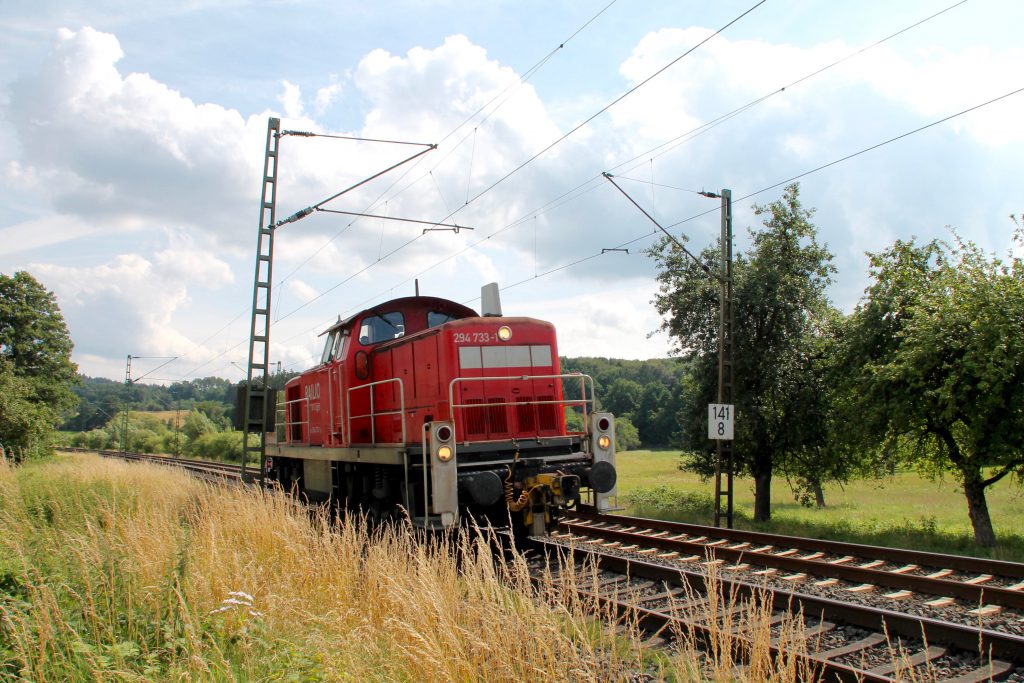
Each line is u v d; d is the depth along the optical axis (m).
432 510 9.49
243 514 9.42
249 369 18.11
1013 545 13.74
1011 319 13.70
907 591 8.12
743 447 20.80
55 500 11.69
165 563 6.76
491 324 10.95
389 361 12.39
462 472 9.88
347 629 5.67
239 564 7.07
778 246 20.11
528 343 11.16
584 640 4.95
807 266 20.00
